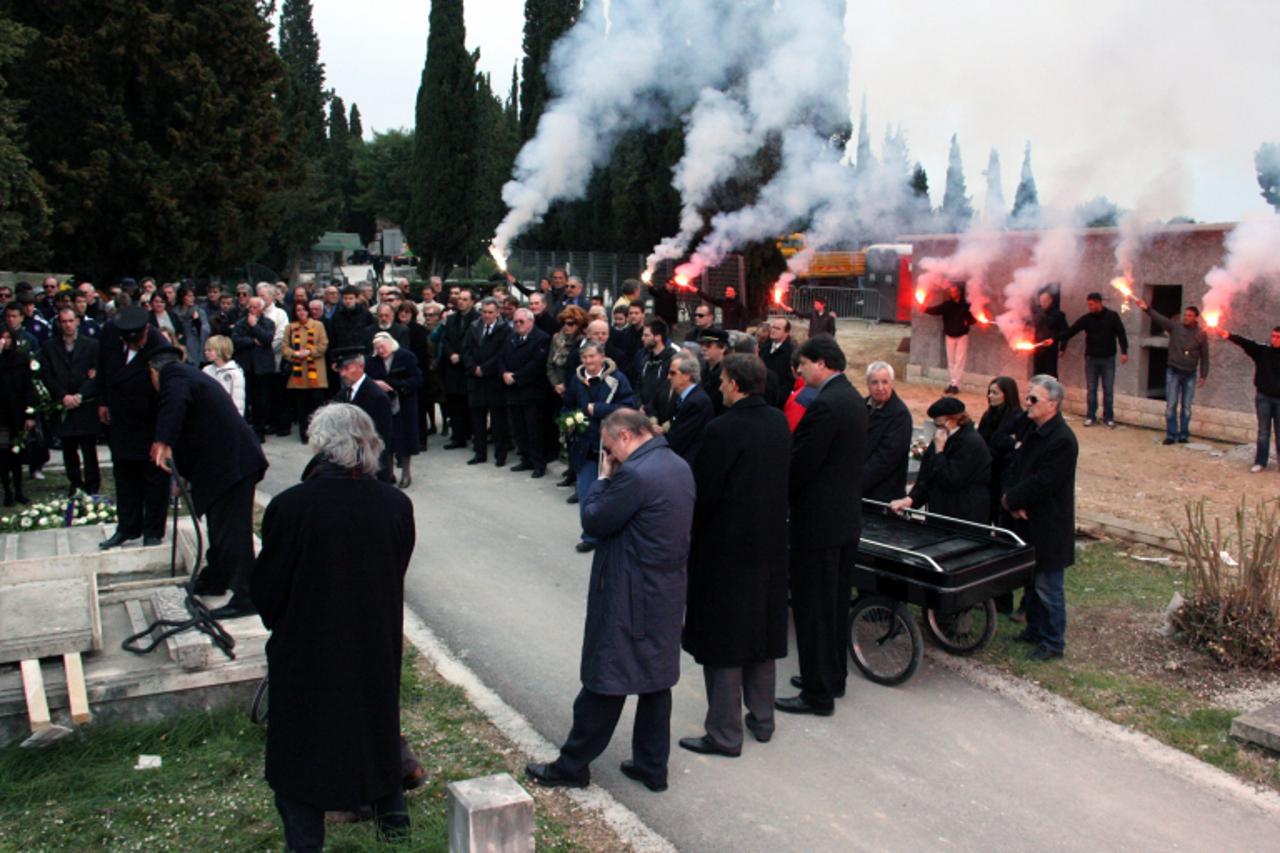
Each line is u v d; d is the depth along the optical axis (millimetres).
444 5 37250
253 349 12945
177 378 5855
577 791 4844
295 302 13156
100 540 7926
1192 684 6105
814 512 5543
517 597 7637
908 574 5902
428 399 12844
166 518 7828
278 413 13570
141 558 6980
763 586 5082
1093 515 9352
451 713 5656
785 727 5609
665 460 4664
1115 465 11758
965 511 6750
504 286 15320
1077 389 15242
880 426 7102
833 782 5012
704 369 9469
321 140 53188
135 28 23141
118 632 5758
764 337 10148
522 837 3436
